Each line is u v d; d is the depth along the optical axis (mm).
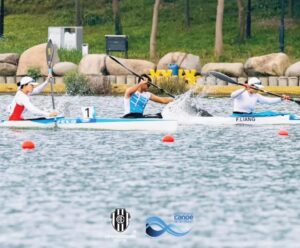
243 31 182000
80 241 47281
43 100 131500
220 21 169500
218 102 126188
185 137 86938
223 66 147375
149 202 55844
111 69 149625
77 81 142000
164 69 150500
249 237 47938
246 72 147375
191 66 150125
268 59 146375
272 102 97750
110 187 60562
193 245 46656
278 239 47500
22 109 93062
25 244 46625
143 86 93688
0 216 52281
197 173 66125
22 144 81125
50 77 96750
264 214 52750
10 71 154250
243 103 97688
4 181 62750
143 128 92062
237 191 59219
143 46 185625
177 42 187250
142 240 47688
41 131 91125
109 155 74875
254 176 64812
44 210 53719
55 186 60938
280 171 67125
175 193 58531
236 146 80750
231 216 52344
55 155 75000
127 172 66375
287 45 180375
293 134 89750
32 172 66500
